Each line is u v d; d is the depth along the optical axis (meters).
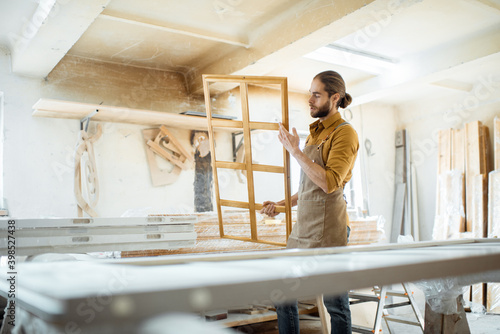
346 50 4.98
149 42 4.38
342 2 3.53
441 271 0.78
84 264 0.78
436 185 6.75
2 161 4.02
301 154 2.13
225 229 3.74
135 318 0.44
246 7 3.85
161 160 4.84
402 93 6.69
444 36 4.75
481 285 5.19
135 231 1.88
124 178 4.59
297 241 2.22
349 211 5.78
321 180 2.07
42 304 0.45
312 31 3.77
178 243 2.00
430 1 3.95
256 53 4.34
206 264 0.80
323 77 2.27
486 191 5.93
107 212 4.46
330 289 0.62
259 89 5.76
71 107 3.93
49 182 4.20
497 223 5.55
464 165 6.25
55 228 1.65
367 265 0.69
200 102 5.30
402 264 0.72
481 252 0.94
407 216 6.89
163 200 4.80
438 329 1.92
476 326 4.30
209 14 3.92
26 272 0.66
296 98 6.23
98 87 4.61
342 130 2.20
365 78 5.87
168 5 3.71
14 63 4.04
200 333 0.44
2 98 4.09
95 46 4.38
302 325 3.71
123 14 3.74
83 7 3.10
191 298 0.47
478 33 4.68
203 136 5.19
